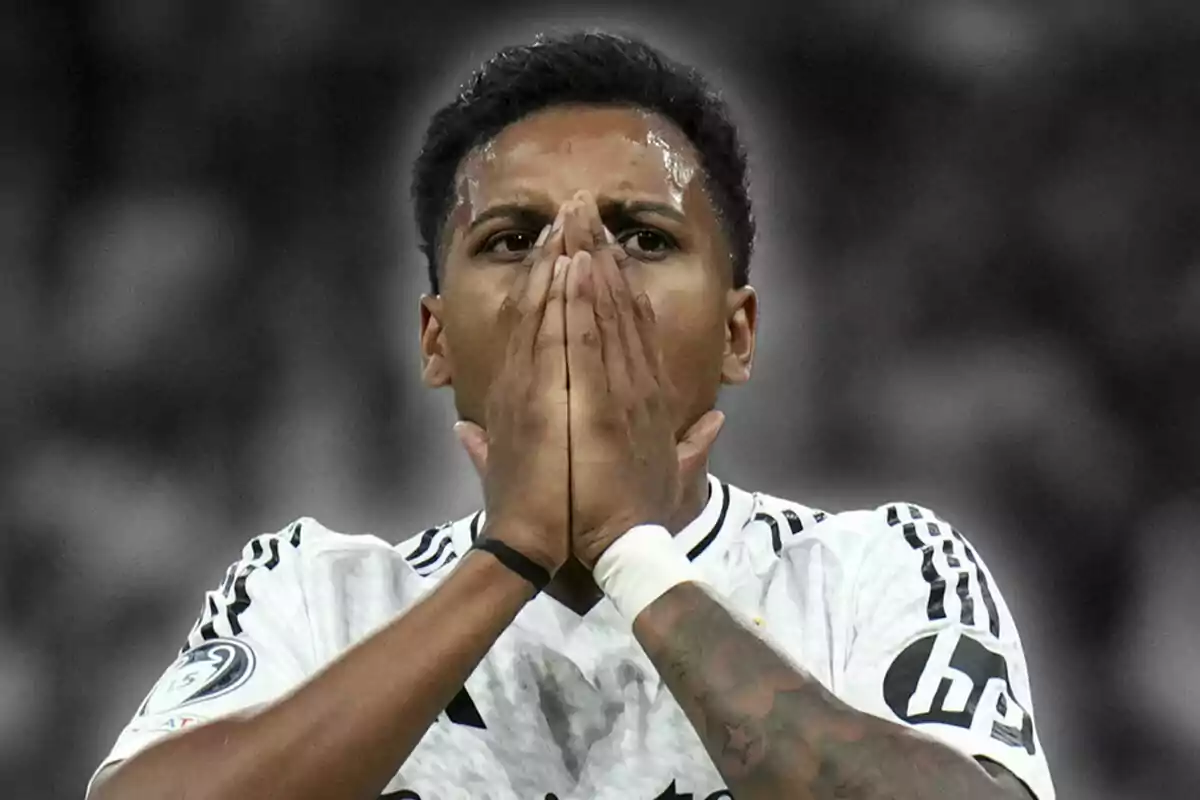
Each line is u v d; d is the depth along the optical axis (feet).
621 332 17.69
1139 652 53.21
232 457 55.62
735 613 16.30
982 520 55.16
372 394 56.24
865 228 56.59
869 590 18.29
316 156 57.21
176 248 56.65
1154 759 51.90
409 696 15.80
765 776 15.02
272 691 17.63
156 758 15.74
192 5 56.49
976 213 56.29
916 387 55.83
